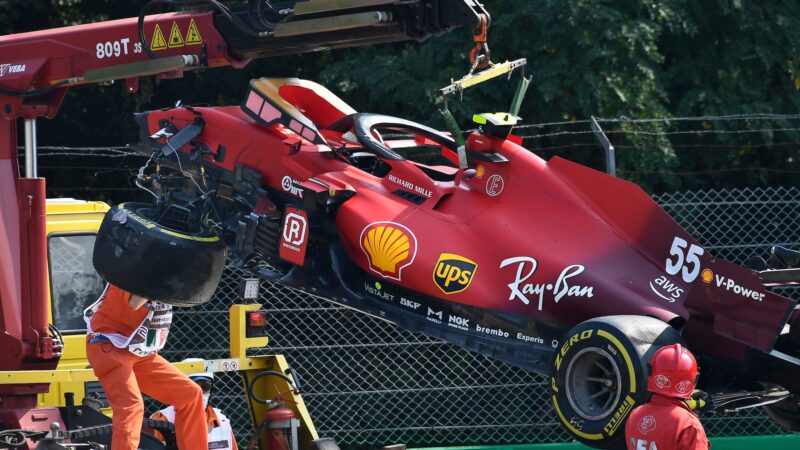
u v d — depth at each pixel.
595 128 32.94
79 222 31.08
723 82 48.44
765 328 18.02
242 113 25.03
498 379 36.53
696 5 47.47
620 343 17.91
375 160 24.61
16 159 25.77
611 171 32.53
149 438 23.48
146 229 21.95
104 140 52.59
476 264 20.81
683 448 17.25
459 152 22.34
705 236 40.69
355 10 20.92
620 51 45.34
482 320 20.58
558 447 34.56
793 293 34.69
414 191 22.31
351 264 22.78
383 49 49.41
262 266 24.09
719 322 18.53
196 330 40.47
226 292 40.38
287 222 22.62
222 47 23.70
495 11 45.88
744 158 49.66
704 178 49.03
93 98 52.25
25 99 25.77
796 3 49.06
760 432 38.78
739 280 18.25
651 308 19.25
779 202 36.44
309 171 23.34
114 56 25.16
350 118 24.25
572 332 18.64
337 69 47.22
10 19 50.72
